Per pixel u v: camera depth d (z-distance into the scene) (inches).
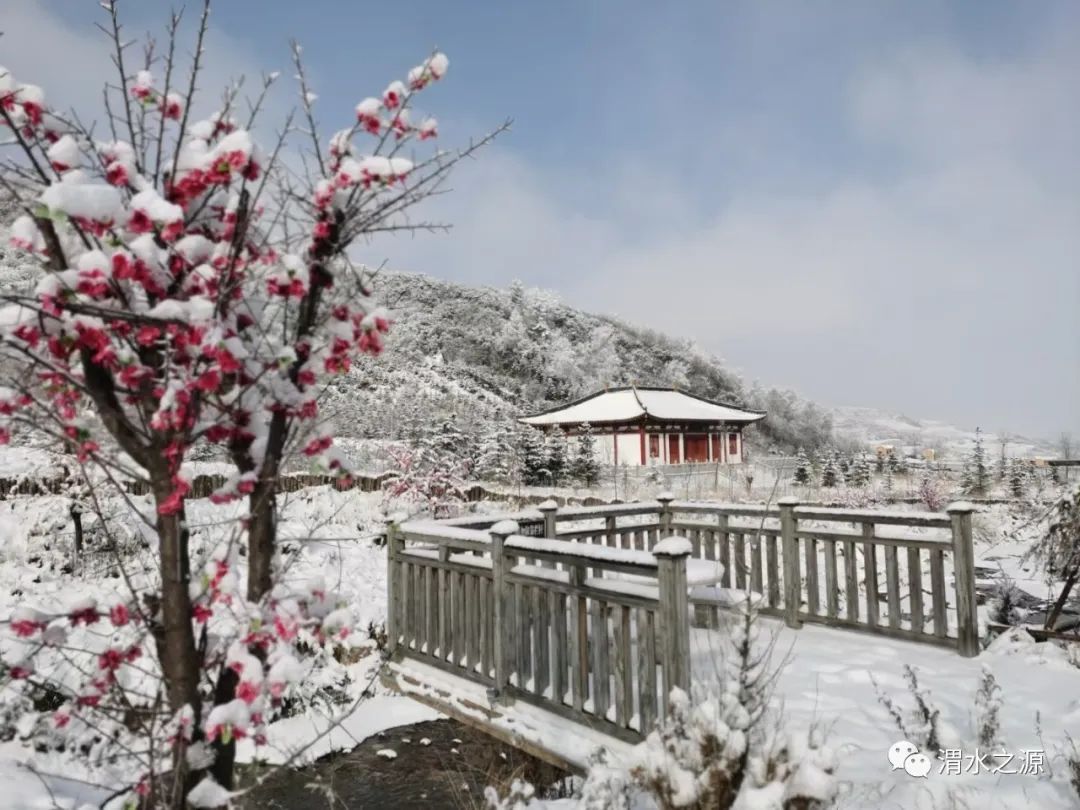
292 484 441.1
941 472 1230.3
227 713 72.3
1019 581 341.1
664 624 143.8
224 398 85.8
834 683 196.2
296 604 79.7
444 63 89.4
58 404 81.0
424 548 233.0
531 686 184.1
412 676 214.8
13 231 77.4
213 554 88.7
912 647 226.2
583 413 1497.3
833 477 1211.9
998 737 157.1
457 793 175.2
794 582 251.0
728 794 103.7
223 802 78.0
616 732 158.1
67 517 333.7
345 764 194.9
